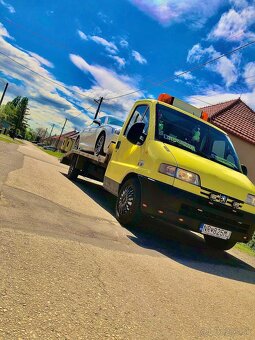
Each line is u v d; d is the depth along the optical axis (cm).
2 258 275
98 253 362
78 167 970
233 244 561
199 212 469
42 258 299
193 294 330
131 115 669
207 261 496
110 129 805
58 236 376
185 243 580
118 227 530
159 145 516
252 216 494
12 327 191
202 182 471
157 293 303
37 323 201
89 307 239
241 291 392
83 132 1062
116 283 296
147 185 487
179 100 651
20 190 554
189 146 556
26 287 240
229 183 487
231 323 286
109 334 212
